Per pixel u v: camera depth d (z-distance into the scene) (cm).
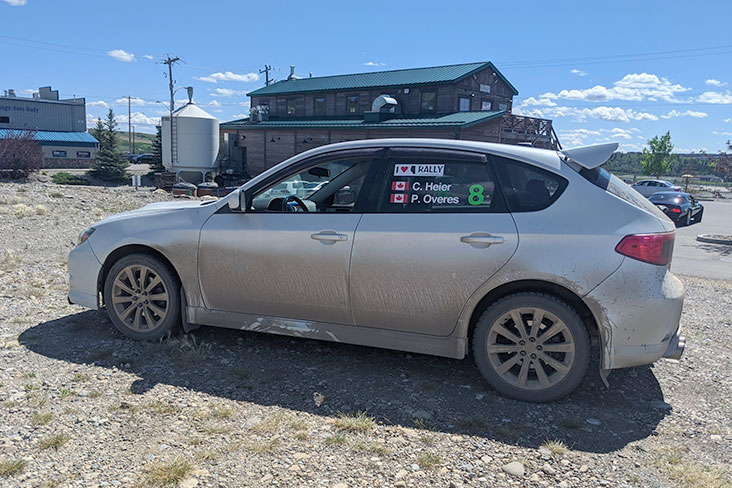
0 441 298
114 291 469
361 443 312
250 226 430
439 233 380
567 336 362
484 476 286
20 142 3541
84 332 483
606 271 351
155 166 5359
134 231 462
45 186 2311
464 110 3338
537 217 367
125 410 341
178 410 344
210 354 444
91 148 6888
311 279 412
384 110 3266
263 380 397
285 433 321
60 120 7031
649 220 361
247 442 309
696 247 1345
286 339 487
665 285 358
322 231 407
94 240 476
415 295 388
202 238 442
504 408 366
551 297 362
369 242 395
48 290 628
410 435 325
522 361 374
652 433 339
